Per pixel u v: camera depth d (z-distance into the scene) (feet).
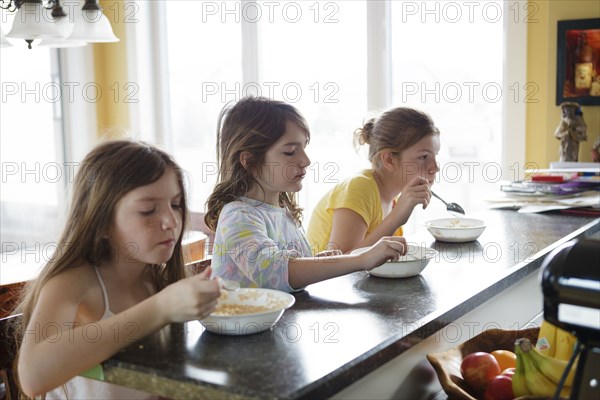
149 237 4.18
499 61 11.94
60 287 4.17
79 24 9.71
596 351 2.94
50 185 16.22
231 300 4.17
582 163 9.48
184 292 3.61
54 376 3.63
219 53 15.03
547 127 11.02
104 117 16.30
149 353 3.62
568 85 10.70
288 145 5.16
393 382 4.13
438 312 4.24
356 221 6.85
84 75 16.01
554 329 4.36
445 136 12.57
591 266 2.86
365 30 13.19
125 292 4.57
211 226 5.35
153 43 15.71
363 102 13.39
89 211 4.23
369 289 4.83
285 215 5.58
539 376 3.84
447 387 3.98
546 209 8.18
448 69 12.44
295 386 3.15
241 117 5.21
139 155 4.23
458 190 12.55
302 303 4.49
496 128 12.09
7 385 5.14
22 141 15.74
